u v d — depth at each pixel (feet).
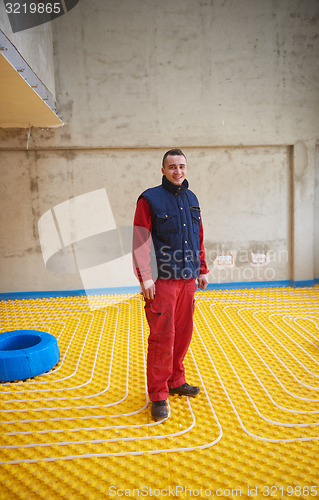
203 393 8.57
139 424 7.40
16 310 16.21
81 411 8.00
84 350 11.48
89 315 15.23
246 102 18.44
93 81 17.71
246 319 14.02
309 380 9.16
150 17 17.63
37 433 7.16
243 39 18.13
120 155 18.54
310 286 19.51
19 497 5.58
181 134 18.29
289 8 18.13
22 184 18.26
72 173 18.42
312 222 19.57
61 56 17.42
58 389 9.04
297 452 6.48
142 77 17.90
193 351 11.07
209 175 19.02
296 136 18.85
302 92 18.67
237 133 18.52
